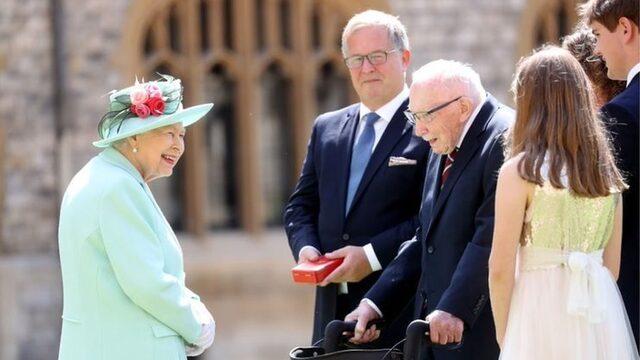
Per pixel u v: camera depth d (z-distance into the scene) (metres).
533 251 17.84
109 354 18.98
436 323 19.30
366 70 22.88
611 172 17.58
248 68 54.00
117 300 19.03
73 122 52.88
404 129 23.02
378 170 23.00
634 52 19.31
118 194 18.95
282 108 54.97
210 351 53.91
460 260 19.72
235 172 54.91
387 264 22.53
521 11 56.12
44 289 52.91
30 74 52.94
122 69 52.69
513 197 17.50
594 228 17.80
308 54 54.47
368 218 23.02
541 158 17.28
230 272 54.28
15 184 53.12
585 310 17.62
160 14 52.94
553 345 17.73
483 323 20.27
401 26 23.17
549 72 17.42
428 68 20.20
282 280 54.91
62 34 52.69
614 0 19.20
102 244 18.97
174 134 19.72
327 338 20.81
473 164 20.09
